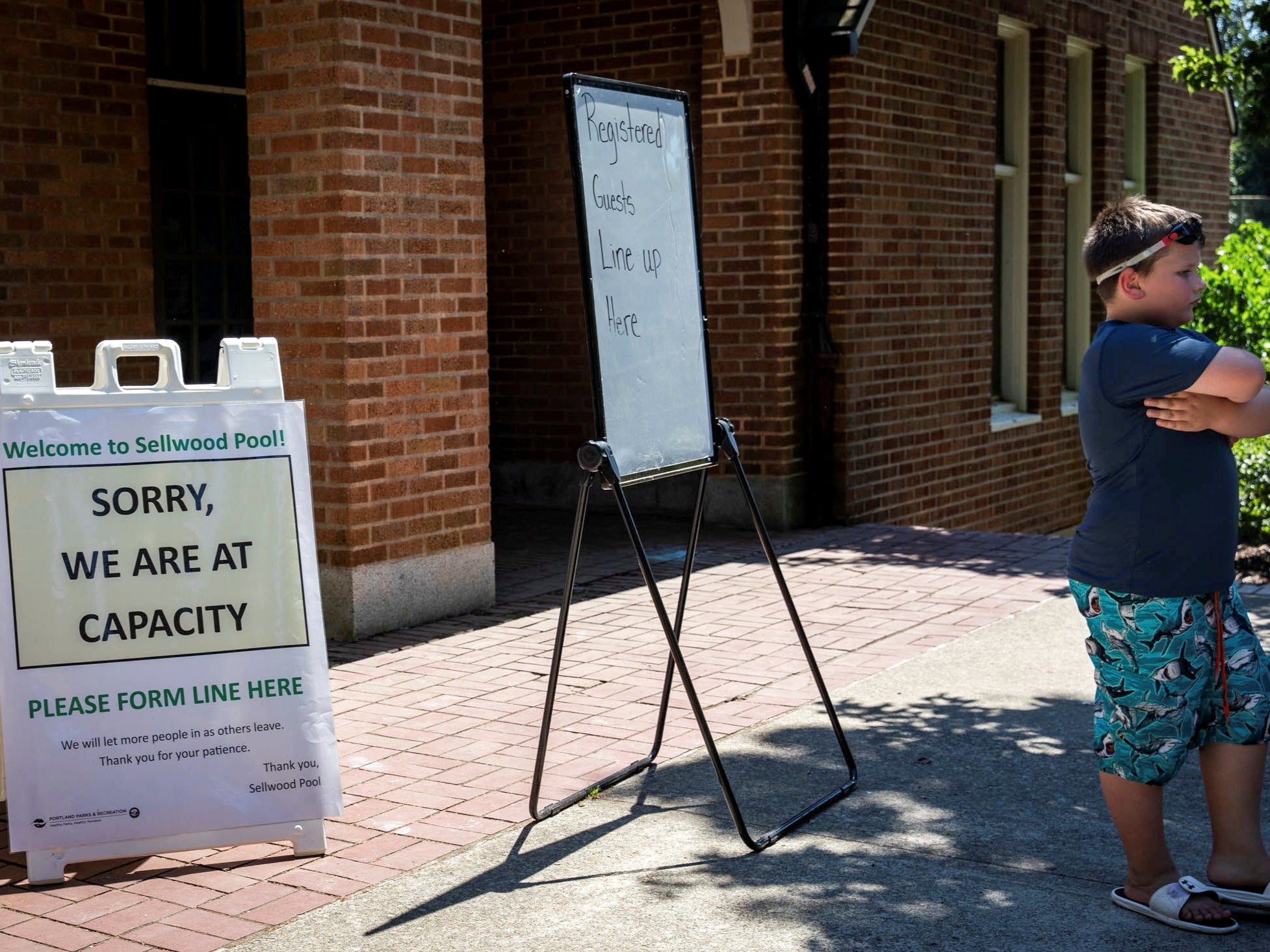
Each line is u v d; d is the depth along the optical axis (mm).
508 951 3518
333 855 4156
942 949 3510
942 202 11188
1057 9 12648
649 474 4414
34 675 3986
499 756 5012
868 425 10367
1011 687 5914
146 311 8562
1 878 4012
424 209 6828
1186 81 10234
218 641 4133
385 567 6758
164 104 8625
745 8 9422
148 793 4039
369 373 6582
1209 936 3562
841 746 4711
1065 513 13656
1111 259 3600
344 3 6332
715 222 9906
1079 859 4090
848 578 8258
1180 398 3428
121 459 4129
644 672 6137
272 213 6621
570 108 4219
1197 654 3518
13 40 7785
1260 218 24938
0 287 7797
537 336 11133
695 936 3596
